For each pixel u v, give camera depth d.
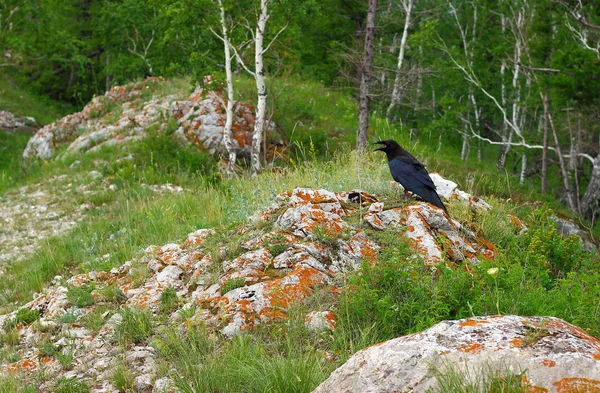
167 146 20.77
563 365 3.75
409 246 7.63
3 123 35.09
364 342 5.93
